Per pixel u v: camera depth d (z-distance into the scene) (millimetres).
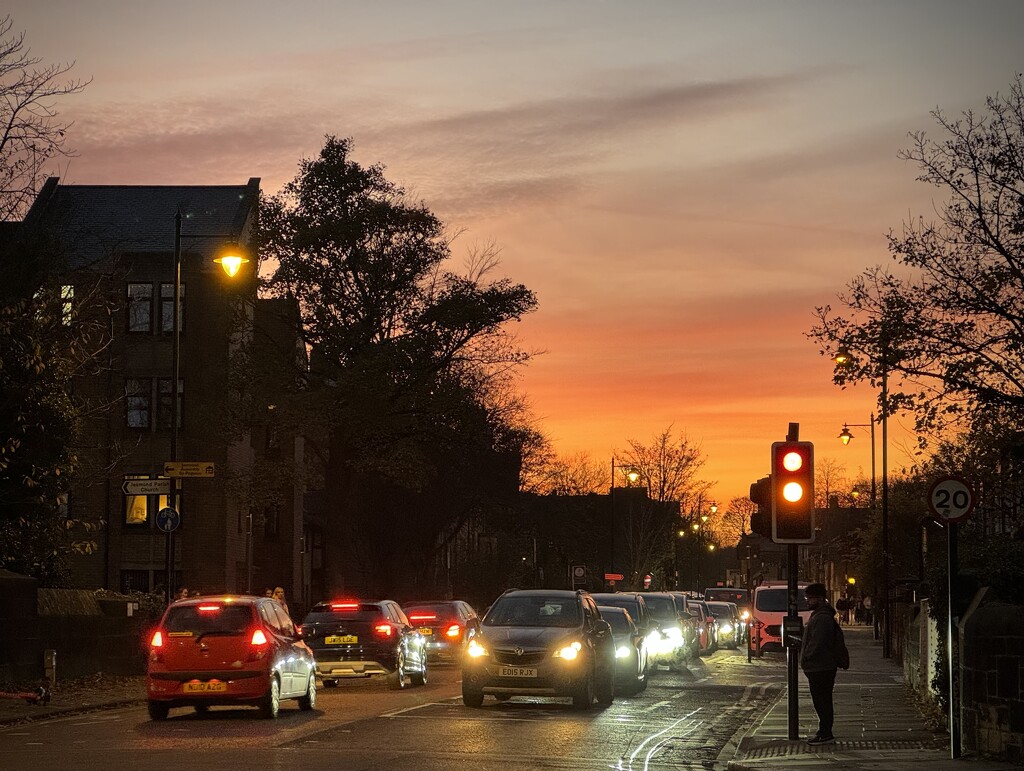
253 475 49625
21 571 30312
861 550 64750
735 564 176125
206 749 16375
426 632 38438
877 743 17484
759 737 18656
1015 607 15578
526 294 50406
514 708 23359
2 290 27453
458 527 66375
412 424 50281
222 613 20938
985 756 15531
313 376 51000
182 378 56594
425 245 49969
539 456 68000
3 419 25750
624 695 27594
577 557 95625
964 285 25688
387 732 18641
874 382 25922
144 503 56156
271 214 50406
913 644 27484
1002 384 25422
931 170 25875
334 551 51000
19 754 15781
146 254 56844
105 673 30281
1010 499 26062
